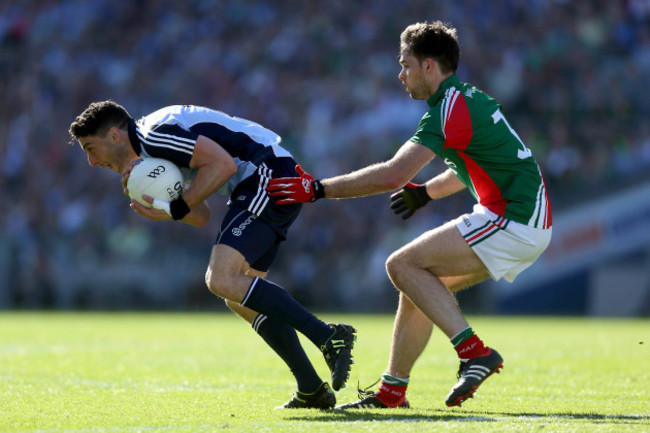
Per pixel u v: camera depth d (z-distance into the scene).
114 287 67.31
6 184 77.12
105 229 68.94
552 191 65.19
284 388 19.14
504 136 14.70
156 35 81.50
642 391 18.84
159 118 15.42
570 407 15.84
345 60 74.50
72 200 72.12
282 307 14.45
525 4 74.31
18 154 78.00
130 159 15.60
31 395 17.42
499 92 69.81
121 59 81.38
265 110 74.00
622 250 58.56
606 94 71.06
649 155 64.62
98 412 14.73
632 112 70.69
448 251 14.66
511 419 13.71
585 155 66.81
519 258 14.84
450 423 13.04
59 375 21.81
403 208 17.14
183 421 13.63
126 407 15.41
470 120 14.58
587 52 73.19
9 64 83.56
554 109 69.88
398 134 69.88
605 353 28.91
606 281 58.72
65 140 76.44
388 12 75.50
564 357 27.48
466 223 14.74
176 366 24.50
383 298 62.09
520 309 59.03
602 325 46.78
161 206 15.12
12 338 35.75
